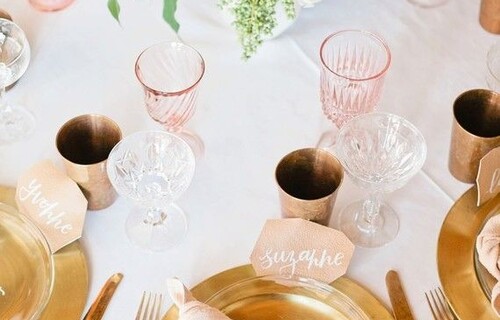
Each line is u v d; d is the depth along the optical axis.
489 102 1.02
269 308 0.93
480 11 1.27
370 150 1.02
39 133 1.14
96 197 1.02
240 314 0.93
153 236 1.02
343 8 1.30
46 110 1.16
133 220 1.03
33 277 0.95
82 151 1.04
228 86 1.19
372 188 0.96
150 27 1.27
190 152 0.99
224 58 1.23
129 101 1.18
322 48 1.05
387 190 0.96
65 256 0.98
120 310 0.95
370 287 0.97
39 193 1.01
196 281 0.98
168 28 1.27
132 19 1.28
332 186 0.98
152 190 0.97
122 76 1.21
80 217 1.00
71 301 0.94
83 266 0.98
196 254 1.01
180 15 1.28
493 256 0.92
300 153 0.96
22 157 1.11
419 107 1.17
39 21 1.27
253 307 0.93
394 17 1.29
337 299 0.93
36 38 1.25
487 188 1.00
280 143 1.13
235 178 1.09
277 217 1.05
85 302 0.95
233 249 1.02
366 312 0.94
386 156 1.01
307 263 0.97
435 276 0.99
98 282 0.98
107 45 1.25
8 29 1.15
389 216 1.05
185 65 1.11
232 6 1.11
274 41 1.25
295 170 0.98
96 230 1.02
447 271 0.96
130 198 0.96
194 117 1.16
